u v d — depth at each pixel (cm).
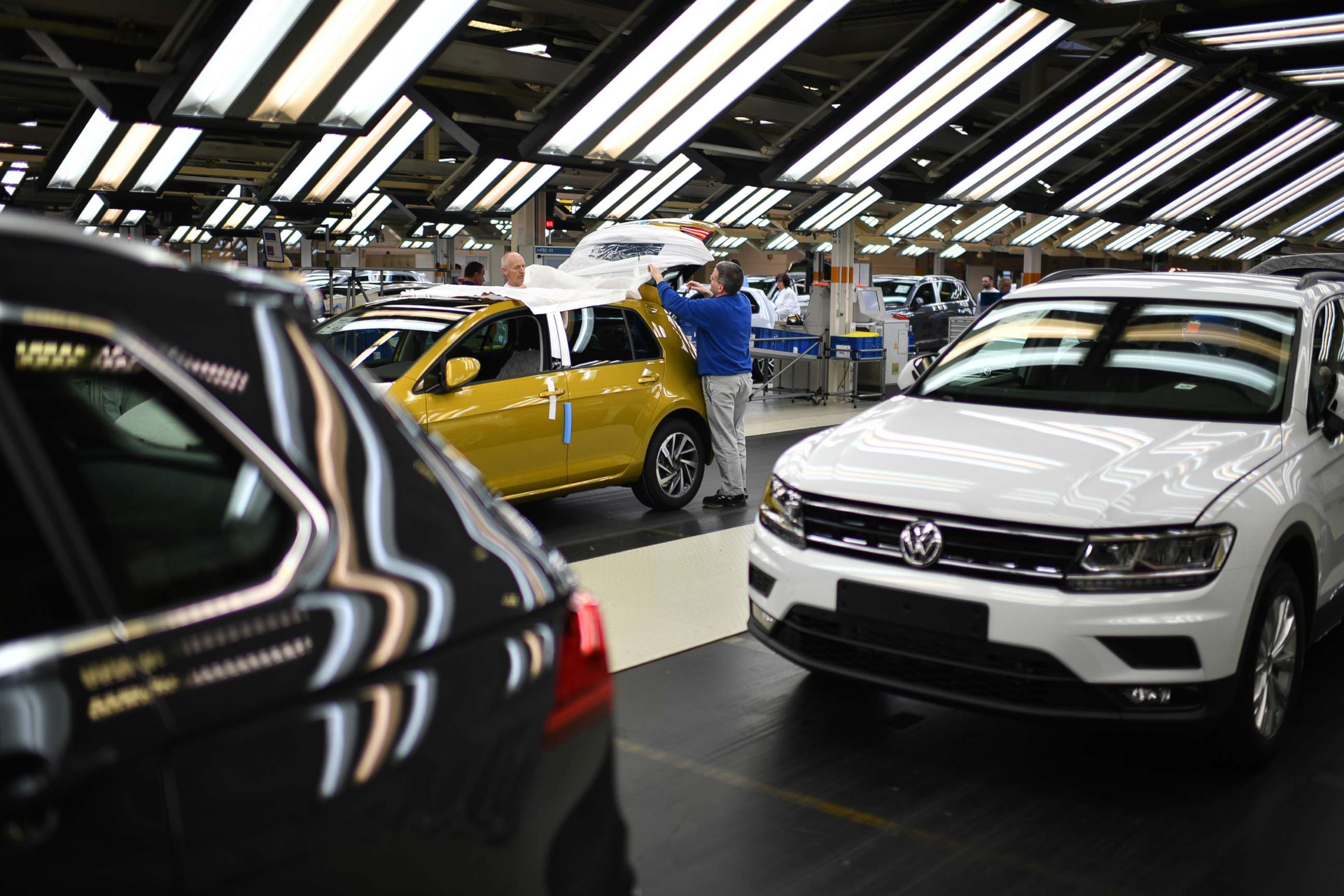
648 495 787
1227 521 341
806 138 1268
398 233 1953
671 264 838
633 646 504
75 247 125
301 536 132
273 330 144
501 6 1162
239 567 125
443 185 1323
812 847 321
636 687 453
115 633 112
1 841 99
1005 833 330
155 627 115
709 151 1321
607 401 742
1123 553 334
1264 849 320
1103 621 330
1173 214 1962
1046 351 479
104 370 125
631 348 775
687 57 977
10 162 1583
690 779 367
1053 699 339
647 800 352
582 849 154
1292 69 1426
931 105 1229
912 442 412
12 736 102
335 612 129
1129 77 1327
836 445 425
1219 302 470
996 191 1570
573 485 733
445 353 668
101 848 105
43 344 121
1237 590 338
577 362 736
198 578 121
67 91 1461
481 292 740
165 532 122
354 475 142
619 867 162
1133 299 489
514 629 149
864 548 374
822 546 386
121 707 109
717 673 469
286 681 121
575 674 156
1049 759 383
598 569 639
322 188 1361
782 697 442
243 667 119
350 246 2094
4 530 112
